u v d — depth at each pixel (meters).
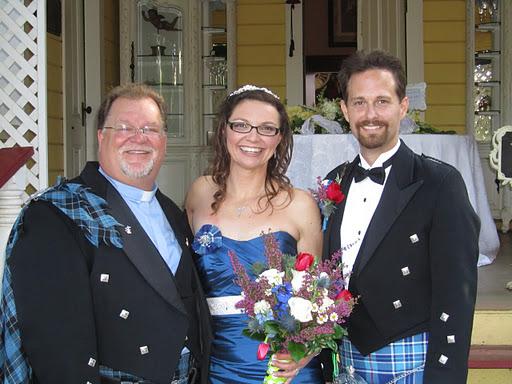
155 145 2.15
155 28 7.64
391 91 2.11
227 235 2.26
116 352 1.96
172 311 2.04
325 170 4.78
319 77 11.12
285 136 2.35
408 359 2.06
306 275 1.95
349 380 2.15
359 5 7.79
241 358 2.18
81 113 7.01
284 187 2.33
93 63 7.05
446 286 1.96
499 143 3.79
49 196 1.99
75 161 6.87
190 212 2.45
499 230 7.70
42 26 4.00
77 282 1.89
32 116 4.05
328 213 2.23
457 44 7.69
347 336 2.16
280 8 7.97
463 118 7.74
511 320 3.57
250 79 8.04
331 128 4.98
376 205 2.15
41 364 1.85
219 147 2.35
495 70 7.75
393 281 2.05
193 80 7.77
